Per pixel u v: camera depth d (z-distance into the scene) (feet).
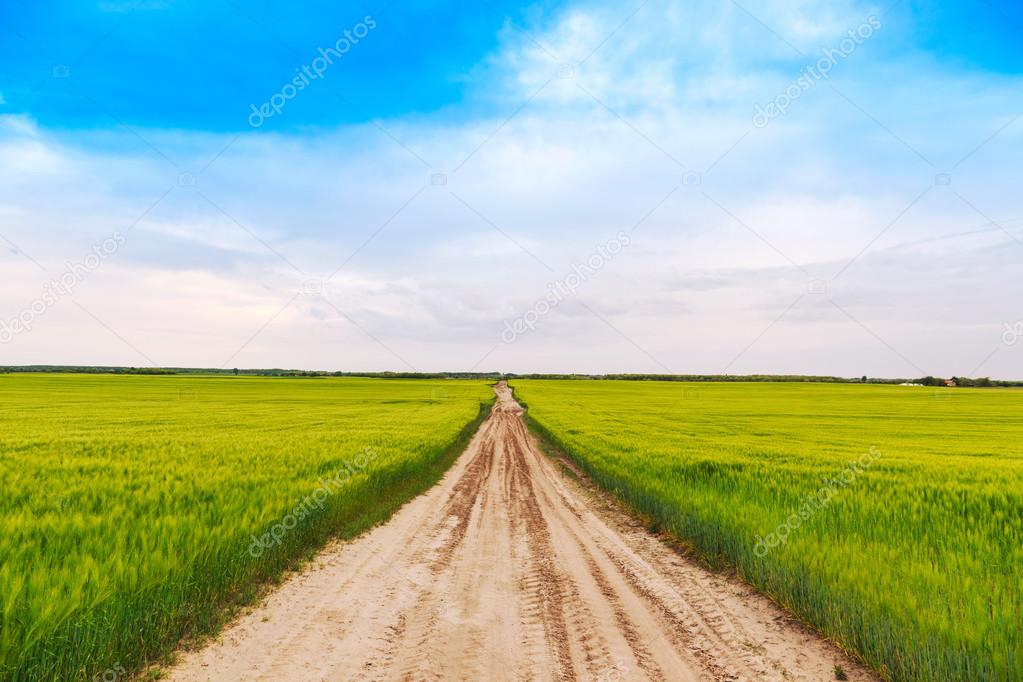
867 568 19.98
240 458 46.39
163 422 99.19
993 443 81.15
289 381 395.34
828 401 234.79
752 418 138.82
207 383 338.95
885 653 15.38
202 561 20.45
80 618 14.97
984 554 22.11
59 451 50.21
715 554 26.76
